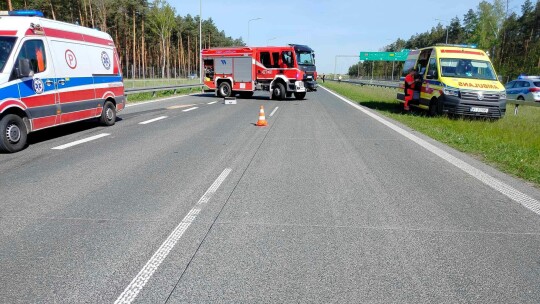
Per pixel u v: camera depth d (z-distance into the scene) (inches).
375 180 242.7
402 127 478.9
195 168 267.1
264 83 946.7
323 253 144.3
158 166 271.4
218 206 193.2
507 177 253.9
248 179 241.9
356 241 154.9
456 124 478.0
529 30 2464.3
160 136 396.8
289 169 267.4
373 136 409.4
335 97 1074.1
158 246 148.7
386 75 4101.9
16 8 1679.4
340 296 117.0
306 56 1189.1
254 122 513.7
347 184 233.5
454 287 122.6
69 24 385.1
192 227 167.0
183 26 3218.5
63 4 1996.8
